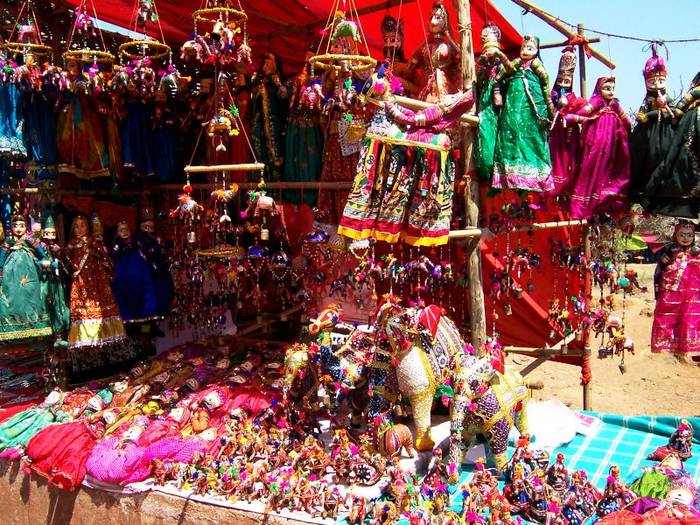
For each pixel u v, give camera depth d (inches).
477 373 185.0
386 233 187.8
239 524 180.1
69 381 280.8
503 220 215.8
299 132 250.7
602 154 213.2
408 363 193.9
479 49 289.6
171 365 272.5
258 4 275.6
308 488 175.8
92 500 205.9
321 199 249.8
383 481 179.0
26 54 222.1
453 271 234.5
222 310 289.1
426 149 184.4
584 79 265.9
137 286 277.0
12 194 272.4
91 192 277.1
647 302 708.7
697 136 201.6
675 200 210.7
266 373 249.3
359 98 192.4
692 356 224.2
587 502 165.8
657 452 205.5
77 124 253.3
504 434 184.1
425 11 267.6
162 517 193.6
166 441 208.8
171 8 269.4
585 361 287.7
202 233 278.1
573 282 300.8
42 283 250.5
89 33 272.2
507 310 238.8
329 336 211.9
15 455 219.6
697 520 148.6
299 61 359.3
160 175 277.4
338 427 210.4
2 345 280.1
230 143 270.1
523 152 201.0
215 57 185.5
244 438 204.2
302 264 261.1
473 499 165.0
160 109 264.8
